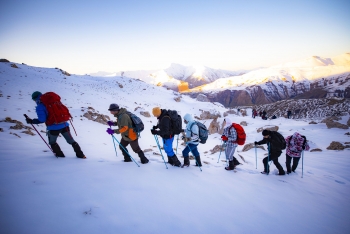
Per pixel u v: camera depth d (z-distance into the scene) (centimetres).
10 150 498
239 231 287
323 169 758
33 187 307
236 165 704
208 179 486
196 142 573
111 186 350
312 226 339
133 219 267
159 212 296
